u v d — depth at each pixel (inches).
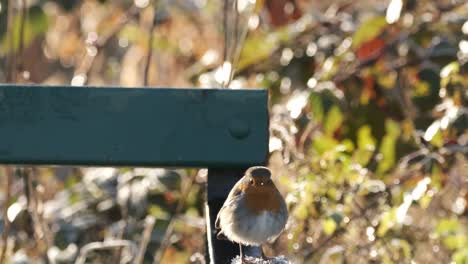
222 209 291.9
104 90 299.3
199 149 296.7
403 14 477.7
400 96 480.4
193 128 297.7
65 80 681.0
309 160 404.2
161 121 297.4
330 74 466.6
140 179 444.1
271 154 434.9
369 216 405.4
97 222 453.7
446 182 422.3
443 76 418.9
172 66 600.4
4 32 499.5
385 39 483.5
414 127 466.9
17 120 297.4
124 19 555.8
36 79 675.4
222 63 482.0
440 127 400.8
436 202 440.5
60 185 528.7
